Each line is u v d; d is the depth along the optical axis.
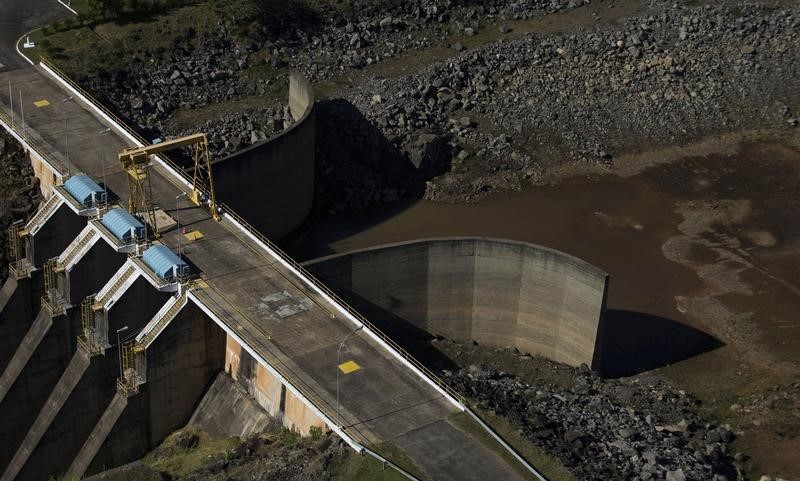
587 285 94.94
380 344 85.00
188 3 141.38
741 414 93.62
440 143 129.75
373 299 99.69
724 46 146.25
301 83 124.75
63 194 100.12
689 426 89.31
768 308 110.12
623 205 126.75
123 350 92.56
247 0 140.62
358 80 137.00
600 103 138.38
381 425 77.06
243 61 136.25
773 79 144.00
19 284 101.00
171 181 103.94
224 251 94.62
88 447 92.44
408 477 72.75
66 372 95.81
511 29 146.62
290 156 116.06
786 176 132.38
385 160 128.62
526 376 95.19
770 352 103.75
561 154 133.25
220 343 93.06
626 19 148.38
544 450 76.00
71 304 98.06
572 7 151.12
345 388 80.25
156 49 133.50
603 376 99.12
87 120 114.62
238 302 88.50
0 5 138.88
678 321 108.06
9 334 102.44
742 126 139.62
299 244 119.31
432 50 143.00
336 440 76.88
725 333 106.44
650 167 133.25
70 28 135.12
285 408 86.12
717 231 122.38
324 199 124.69
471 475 73.25
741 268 116.19
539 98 137.38
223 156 122.44
